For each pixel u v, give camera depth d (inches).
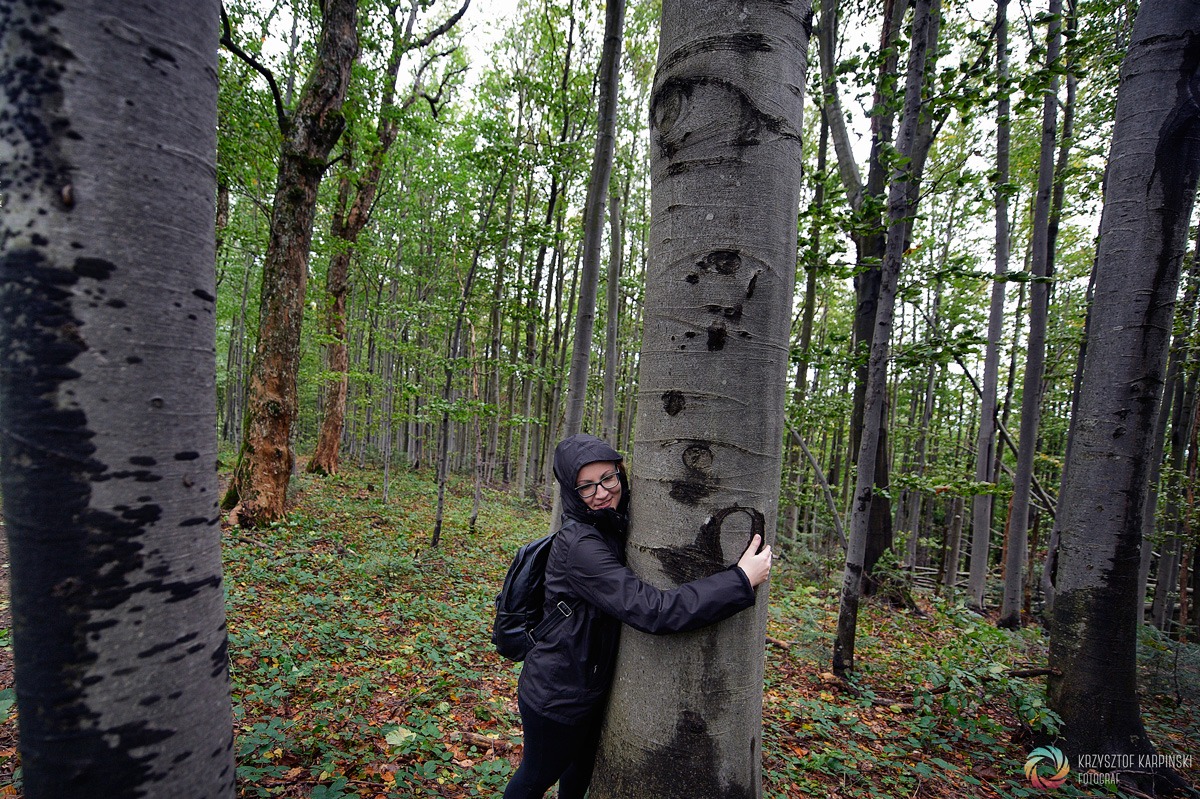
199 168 36.7
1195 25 122.6
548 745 69.2
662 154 61.5
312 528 311.0
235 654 148.9
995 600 401.4
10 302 31.4
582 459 68.1
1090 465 135.9
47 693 32.4
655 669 59.7
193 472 36.8
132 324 33.2
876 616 264.8
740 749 59.7
